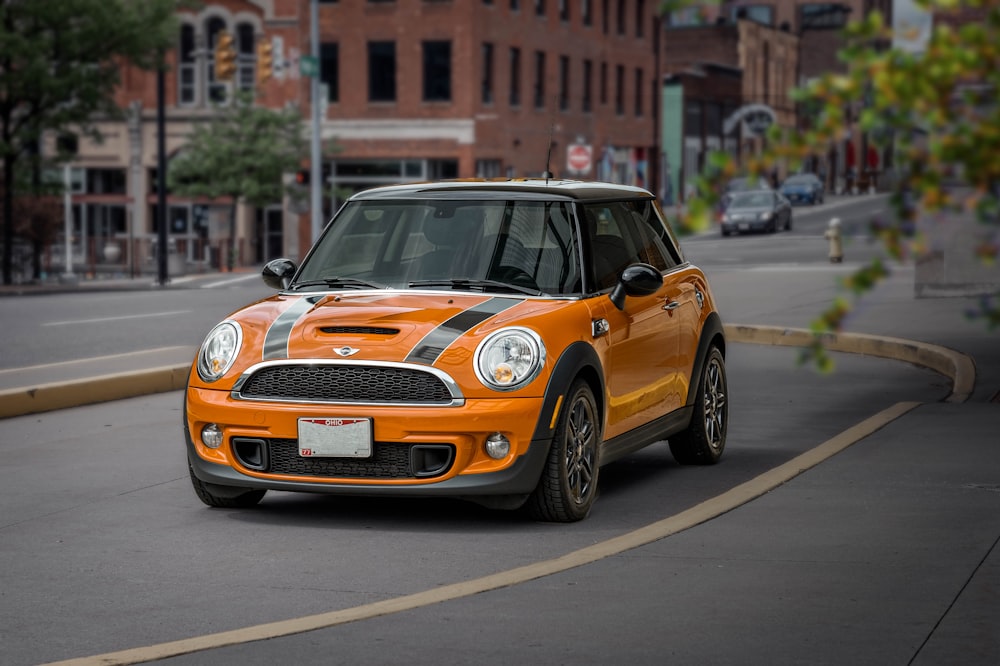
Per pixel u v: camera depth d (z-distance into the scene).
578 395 8.90
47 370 16.39
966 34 3.13
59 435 13.08
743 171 3.46
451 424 8.46
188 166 58.94
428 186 10.19
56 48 44.94
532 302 9.13
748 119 111.62
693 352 10.91
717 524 8.61
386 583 7.55
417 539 8.62
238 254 61.81
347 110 66.62
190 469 9.34
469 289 9.38
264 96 66.62
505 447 8.53
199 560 8.11
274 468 8.88
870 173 116.19
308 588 7.45
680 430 10.80
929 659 5.86
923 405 13.48
